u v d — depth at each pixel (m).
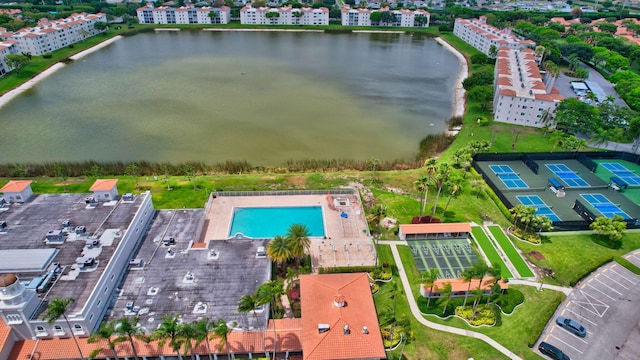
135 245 90.88
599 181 131.75
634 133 150.38
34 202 96.88
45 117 177.00
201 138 159.00
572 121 157.38
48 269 77.19
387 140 161.38
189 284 81.38
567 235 104.88
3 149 149.12
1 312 66.31
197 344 63.25
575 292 87.06
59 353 68.25
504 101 170.62
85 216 92.31
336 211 111.88
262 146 153.62
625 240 102.94
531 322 79.50
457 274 91.69
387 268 91.25
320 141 158.75
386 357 70.75
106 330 62.16
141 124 170.62
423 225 102.81
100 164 137.62
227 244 92.38
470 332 77.62
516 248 100.12
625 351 74.00
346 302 74.75
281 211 112.19
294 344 70.75
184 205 113.50
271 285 72.06
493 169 138.00
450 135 164.25
